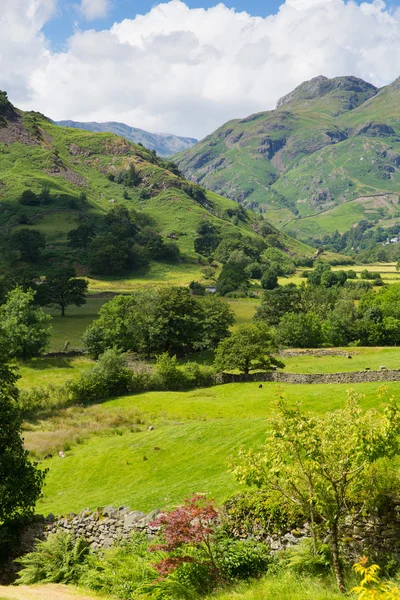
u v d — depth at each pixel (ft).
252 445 116.57
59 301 488.44
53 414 192.34
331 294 487.20
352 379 198.49
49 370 267.18
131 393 220.23
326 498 53.21
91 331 298.56
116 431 166.50
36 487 91.40
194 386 230.07
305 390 184.24
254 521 66.13
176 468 118.32
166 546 64.13
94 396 214.48
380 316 369.91
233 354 237.04
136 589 63.16
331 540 55.31
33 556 77.92
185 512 64.80
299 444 52.47
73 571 73.72
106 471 127.95
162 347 311.47
